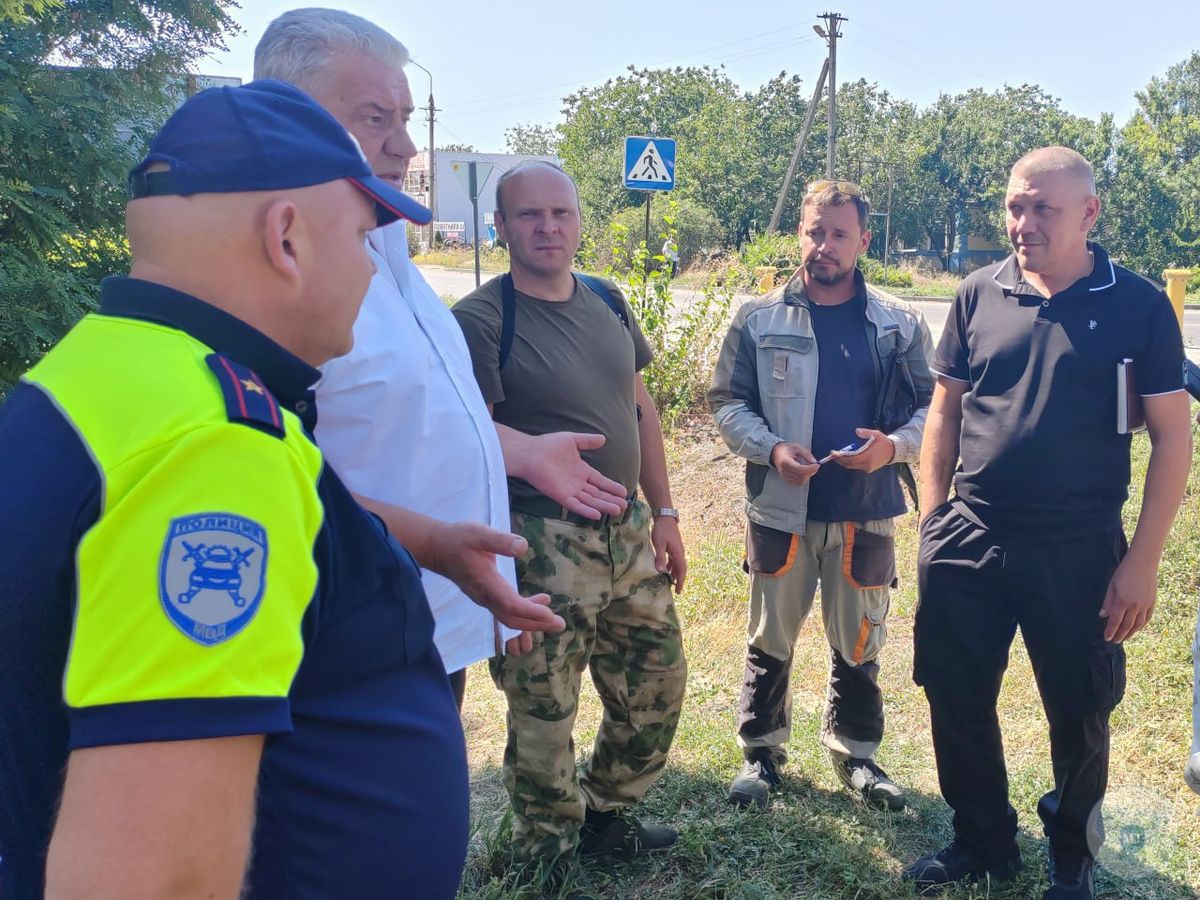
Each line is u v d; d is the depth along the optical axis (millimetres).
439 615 1938
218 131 998
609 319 2631
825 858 2789
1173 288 9469
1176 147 55594
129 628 809
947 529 2619
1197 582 4270
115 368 906
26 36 4141
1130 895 2625
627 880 2744
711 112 45500
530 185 2447
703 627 4344
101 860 785
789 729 3182
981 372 2551
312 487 939
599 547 2520
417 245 40031
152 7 4680
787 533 3027
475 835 2896
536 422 2490
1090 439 2432
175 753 804
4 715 865
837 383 3029
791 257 11344
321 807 1020
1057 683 2514
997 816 2670
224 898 843
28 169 4098
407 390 1747
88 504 837
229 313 997
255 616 851
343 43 1782
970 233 59312
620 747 2740
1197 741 2373
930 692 2668
